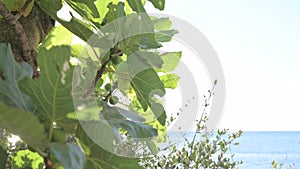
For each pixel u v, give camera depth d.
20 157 0.58
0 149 0.50
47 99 0.41
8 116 0.32
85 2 0.66
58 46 0.39
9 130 0.33
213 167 1.84
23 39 0.64
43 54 0.39
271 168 2.17
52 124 0.42
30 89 0.41
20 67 0.42
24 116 0.32
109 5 0.68
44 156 0.42
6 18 0.61
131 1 0.62
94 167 0.46
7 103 0.39
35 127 0.33
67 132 0.43
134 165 0.46
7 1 0.71
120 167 0.46
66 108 0.41
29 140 0.35
